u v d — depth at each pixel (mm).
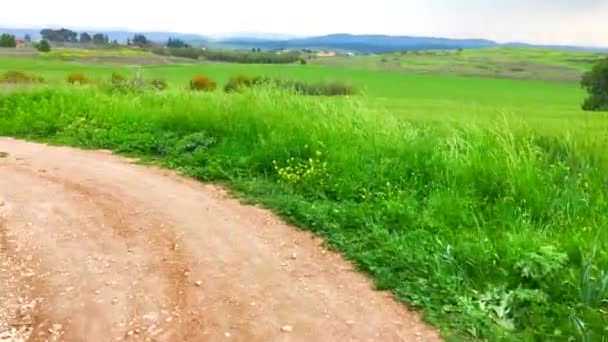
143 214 7098
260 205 7523
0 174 9047
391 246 5832
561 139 8531
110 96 16109
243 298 4922
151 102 14727
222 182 8680
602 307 4602
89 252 5840
